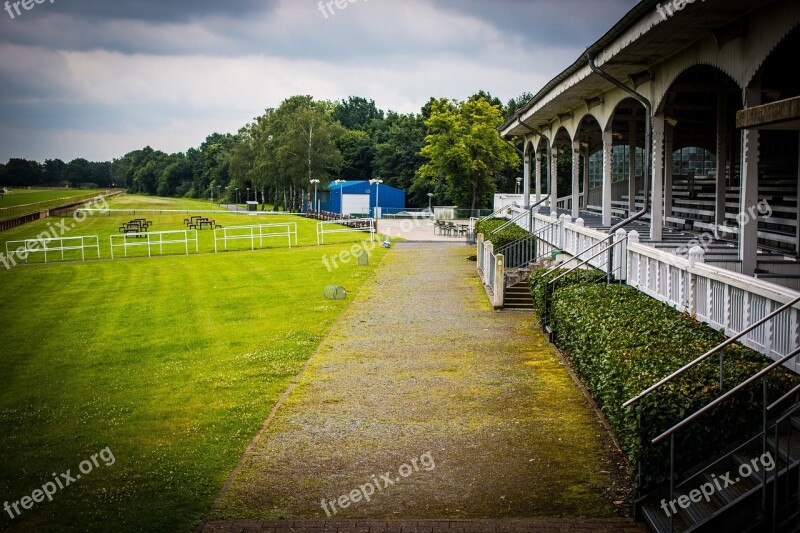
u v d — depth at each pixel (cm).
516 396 1195
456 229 4794
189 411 1184
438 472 896
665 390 749
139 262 3534
